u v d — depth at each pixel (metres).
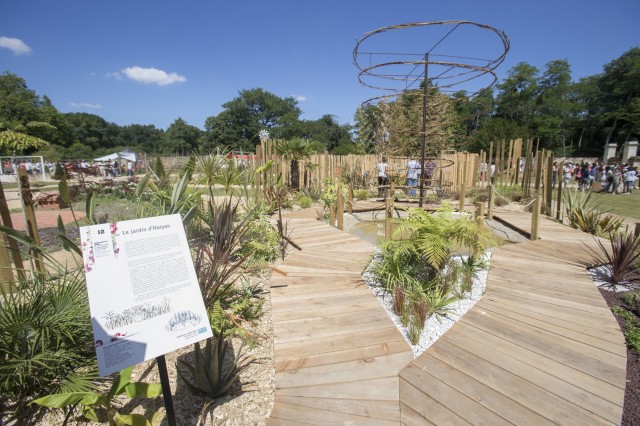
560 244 5.29
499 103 51.50
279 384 2.22
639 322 2.91
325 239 5.73
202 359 2.00
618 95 46.12
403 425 1.86
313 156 12.52
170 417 1.66
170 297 1.57
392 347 2.59
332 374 2.30
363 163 13.27
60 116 43.28
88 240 1.44
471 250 4.39
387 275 3.71
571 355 2.45
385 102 7.66
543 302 3.31
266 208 7.68
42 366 2.07
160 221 1.64
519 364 2.36
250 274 4.14
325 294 3.57
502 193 11.19
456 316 3.09
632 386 2.16
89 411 1.82
